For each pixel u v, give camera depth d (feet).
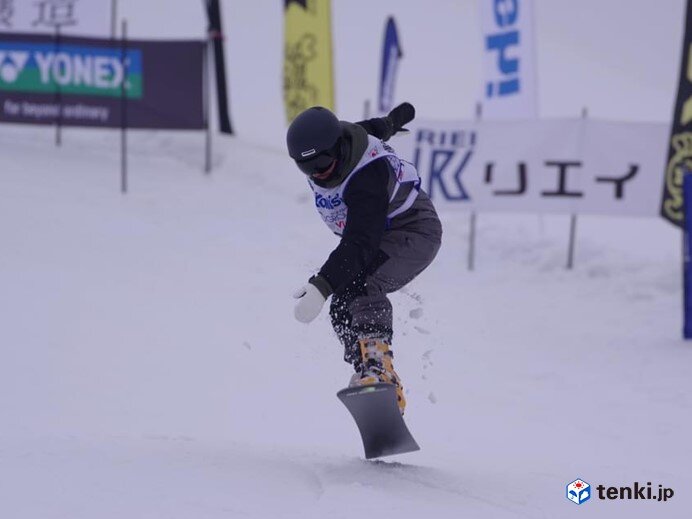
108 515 28.43
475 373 68.54
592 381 68.54
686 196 79.46
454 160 98.73
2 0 111.96
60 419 47.83
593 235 115.44
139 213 104.27
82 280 78.64
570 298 92.17
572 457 48.83
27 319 66.54
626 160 96.27
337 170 34.42
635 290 94.32
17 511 28.48
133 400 53.36
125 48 112.57
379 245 36.01
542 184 97.76
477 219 119.24
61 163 119.75
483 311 86.63
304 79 118.93
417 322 80.43
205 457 35.73
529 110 105.29
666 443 54.70
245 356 64.95
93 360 60.03
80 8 114.32
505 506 33.42
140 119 113.09
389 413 33.50
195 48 113.09
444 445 49.11
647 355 75.51
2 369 56.34
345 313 36.76
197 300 78.02
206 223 104.63
